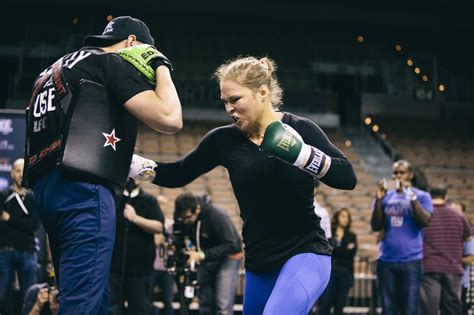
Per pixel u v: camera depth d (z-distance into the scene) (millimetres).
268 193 2807
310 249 2811
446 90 21516
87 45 2541
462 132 20062
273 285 2855
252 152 2840
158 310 7734
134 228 5738
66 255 2248
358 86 21438
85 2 20234
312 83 20766
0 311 6238
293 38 21875
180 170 3010
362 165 17141
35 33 19688
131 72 2344
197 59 20297
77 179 2264
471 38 22562
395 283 6293
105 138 2305
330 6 21344
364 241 12508
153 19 20938
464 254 7129
